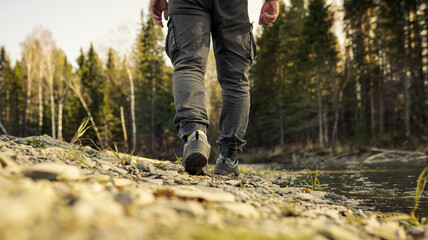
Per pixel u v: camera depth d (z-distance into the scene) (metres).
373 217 1.27
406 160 9.28
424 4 15.41
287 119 22.28
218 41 1.87
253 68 26.55
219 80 1.95
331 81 18.92
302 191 1.90
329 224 0.90
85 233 0.44
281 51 24.25
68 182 0.83
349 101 21.27
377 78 20.02
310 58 19.59
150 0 2.06
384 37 17.27
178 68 1.76
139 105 28.22
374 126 18.44
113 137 23.95
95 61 36.62
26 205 0.46
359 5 18.77
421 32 16.02
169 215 0.63
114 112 29.83
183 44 1.75
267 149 23.84
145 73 28.31
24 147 1.55
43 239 0.39
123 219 0.55
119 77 30.45
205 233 0.55
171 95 28.66
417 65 16.42
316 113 21.59
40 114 24.58
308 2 19.73
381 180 3.23
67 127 28.45
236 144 1.94
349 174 4.32
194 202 0.82
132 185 1.02
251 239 0.56
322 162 12.21
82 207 0.52
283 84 23.97
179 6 1.78
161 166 1.97
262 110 25.50
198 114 1.69
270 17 2.02
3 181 0.62
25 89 31.48
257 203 1.08
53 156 1.52
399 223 1.20
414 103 17.77
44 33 23.72
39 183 0.72
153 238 0.49
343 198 1.86
